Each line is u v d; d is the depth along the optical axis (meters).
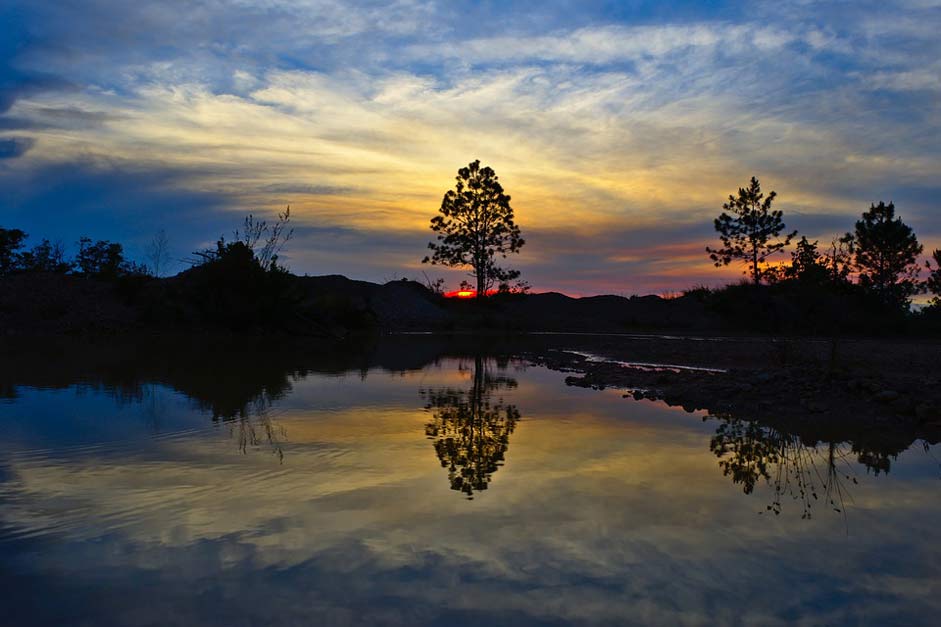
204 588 2.63
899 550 3.24
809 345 18.36
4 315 21.84
